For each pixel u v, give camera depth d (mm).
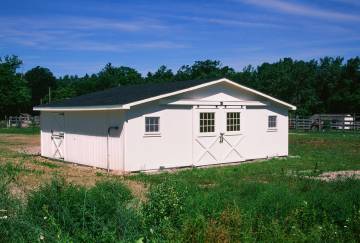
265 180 13062
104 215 6305
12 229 5543
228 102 17828
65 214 6180
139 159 15055
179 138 16250
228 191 9961
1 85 62438
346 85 60188
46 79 88250
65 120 18375
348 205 8023
